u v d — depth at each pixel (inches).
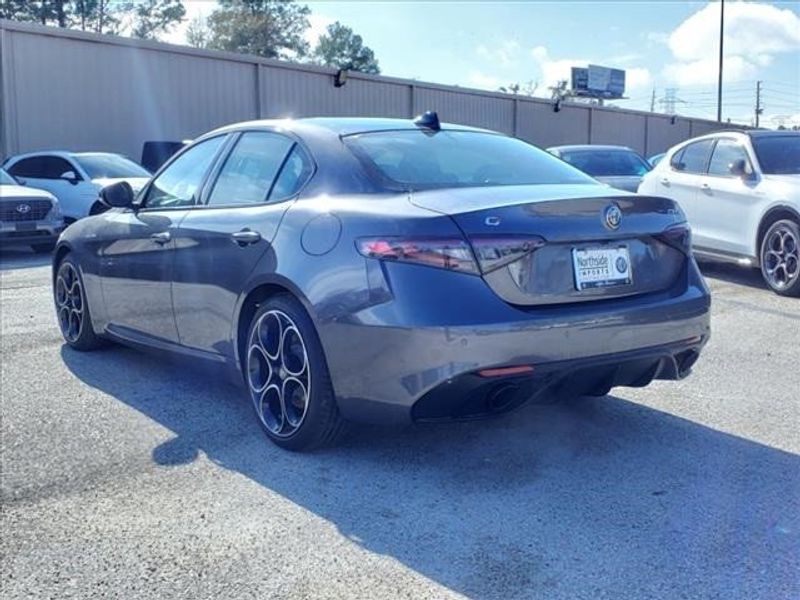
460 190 152.8
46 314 297.0
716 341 255.0
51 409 190.2
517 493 144.1
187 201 197.2
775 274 337.4
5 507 139.7
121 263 212.2
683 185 382.3
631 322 150.4
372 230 144.5
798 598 110.6
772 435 172.4
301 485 148.0
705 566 119.0
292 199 165.9
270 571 119.1
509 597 112.0
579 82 2230.6
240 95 911.0
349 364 146.3
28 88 739.4
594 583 114.9
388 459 159.5
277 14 2588.6
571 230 146.3
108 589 114.7
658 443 167.6
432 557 122.5
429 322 136.3
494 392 140.5
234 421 182.1
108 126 800.3
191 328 188.5
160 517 135.9
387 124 183.5
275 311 161.3
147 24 2161.7
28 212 483.2
